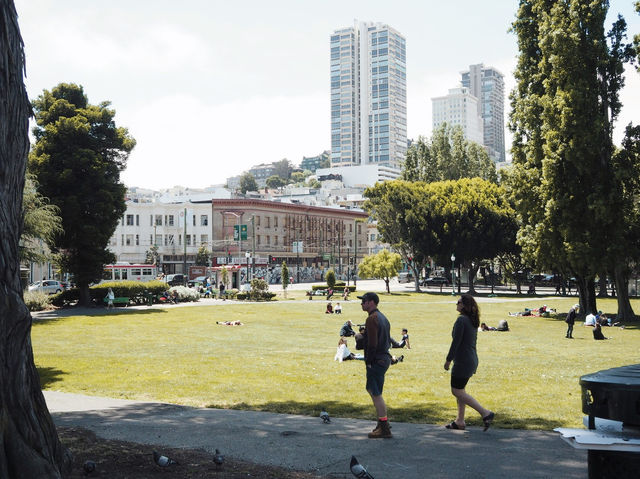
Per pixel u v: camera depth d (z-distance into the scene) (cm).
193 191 12450
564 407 988
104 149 4166
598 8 3228
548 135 3309
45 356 1811
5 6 471
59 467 476
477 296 6003
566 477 537
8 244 449
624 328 2889
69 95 4125
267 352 1923
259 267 9112
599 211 3122
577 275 3544
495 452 636
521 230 3759
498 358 1753
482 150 8800
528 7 3709
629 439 340
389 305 4669
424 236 6212
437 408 988
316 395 1143
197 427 780
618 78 3359
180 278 7475
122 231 8819
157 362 1670
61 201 3794
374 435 715
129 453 606
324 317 3534
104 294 4353
